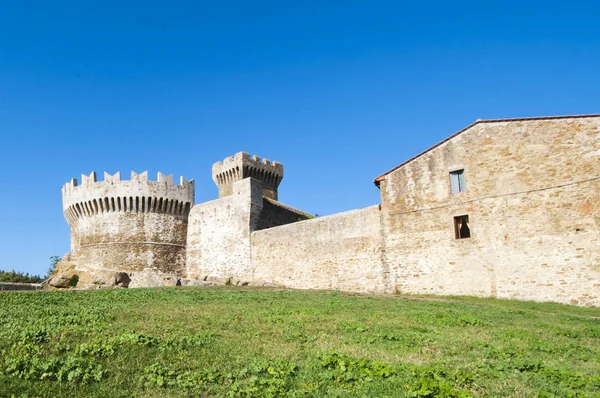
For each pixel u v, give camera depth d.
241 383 9.63
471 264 29.23
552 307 24.58
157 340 12.66
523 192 28.14
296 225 38.66
